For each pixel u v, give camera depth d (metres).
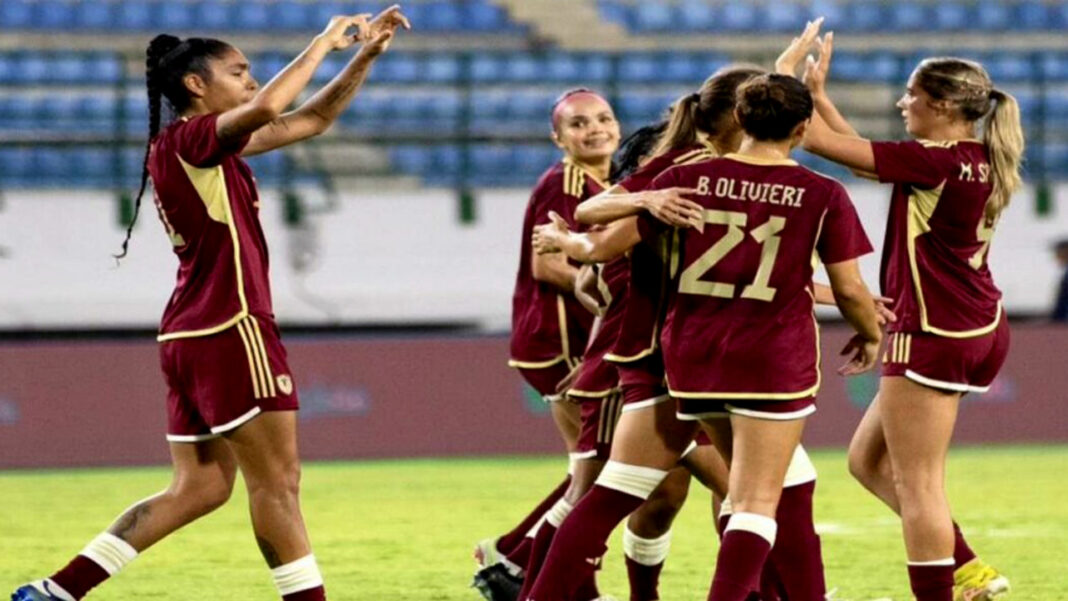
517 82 57.41
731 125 16.22
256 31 58.72
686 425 15.93
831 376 44.84
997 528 27.91
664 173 15.27
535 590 15.85
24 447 41.41
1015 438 45.75
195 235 15.83
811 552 16.17
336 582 22.16
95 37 58.25
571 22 60.81
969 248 16.92
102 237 49.72
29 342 42.28
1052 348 46.06
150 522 16.61
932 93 16.86
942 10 62.38
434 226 51.47
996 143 16.86
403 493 34.19
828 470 38.12
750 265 14.82
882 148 16.56
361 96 56.91
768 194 14.82
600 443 17.75
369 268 50.91
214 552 25.25
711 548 25.14
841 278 14.95
